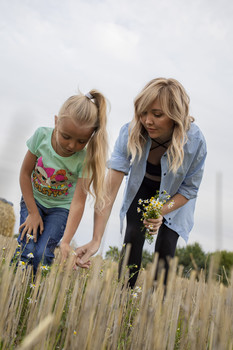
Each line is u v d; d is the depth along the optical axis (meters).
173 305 2.00
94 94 3.30
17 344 2.19
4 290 1.79
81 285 2.32
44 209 3.68
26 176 3.56
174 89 3.30
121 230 3.80
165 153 3.54
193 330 1.89
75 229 3.27
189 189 3.71
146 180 3.87
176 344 2.32
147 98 3.28
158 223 3.45
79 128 3.12
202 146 3.59
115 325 2.01
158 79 3.40
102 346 1.82
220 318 1.74
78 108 3.13
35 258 3.33
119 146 3.75
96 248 3.24
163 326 1.71
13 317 2.10
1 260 2.79
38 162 3.54
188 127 3.52
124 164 3.69
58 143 3.27
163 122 3.33
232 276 1.76
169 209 3.63
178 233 3.77
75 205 3.33
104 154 3.36
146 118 3.38
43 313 1.96
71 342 1.82
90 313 1.71
